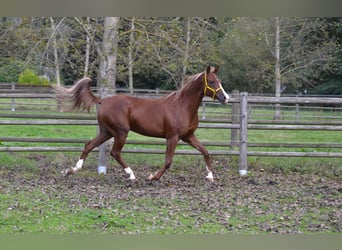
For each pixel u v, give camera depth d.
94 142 8.49
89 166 9.64
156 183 8.30
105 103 8.35
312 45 24.28
